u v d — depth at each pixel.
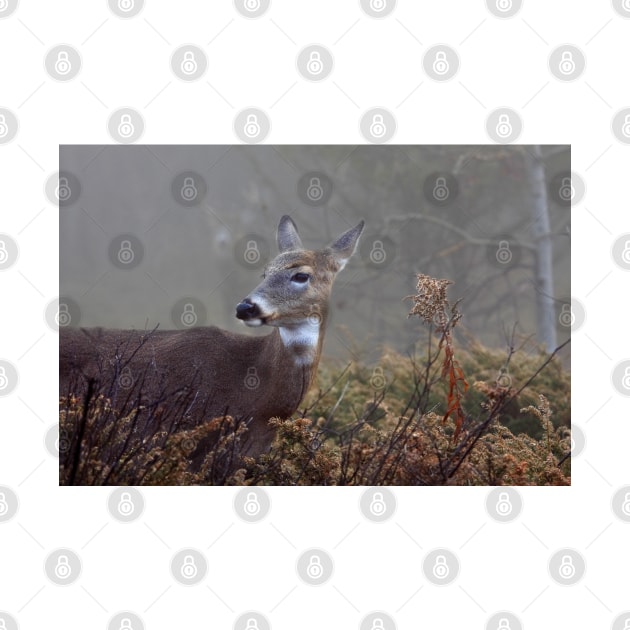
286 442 5.40
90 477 4.49
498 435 5.63
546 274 11.60
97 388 4.83
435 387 7.48
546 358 8.04
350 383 7.92
